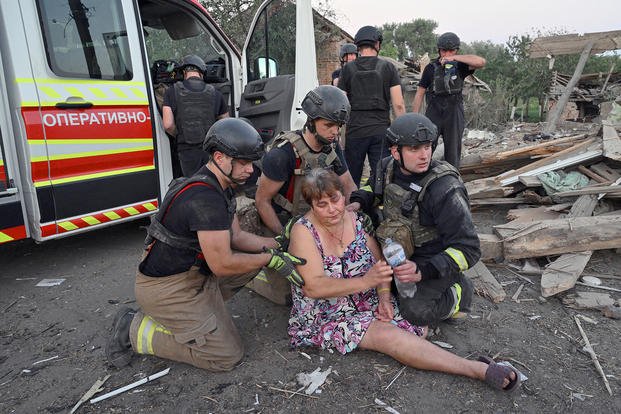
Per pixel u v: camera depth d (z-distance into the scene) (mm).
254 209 3283
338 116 2510
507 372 2102
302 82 4543
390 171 2475
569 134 8945
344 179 2965
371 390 2215
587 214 3971
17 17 3119
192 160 4219
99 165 3617
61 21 3371
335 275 2377
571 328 2756
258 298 3172
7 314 3104
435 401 2135
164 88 4672
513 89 21688
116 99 3691
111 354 2451
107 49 3678
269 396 2205
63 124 3344
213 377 2355
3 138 3143
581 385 2258
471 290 2662
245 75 5297
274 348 2580
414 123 2203
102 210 3682
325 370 2367
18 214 3277
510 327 2762
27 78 3154
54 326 2938
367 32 4246
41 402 2250
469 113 15375
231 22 12477
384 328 2379
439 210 2266
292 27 4676
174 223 2139
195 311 2281
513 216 4375
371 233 2555
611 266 3498
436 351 2277
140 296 2293
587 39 10273
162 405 2176
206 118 4164
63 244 4367
